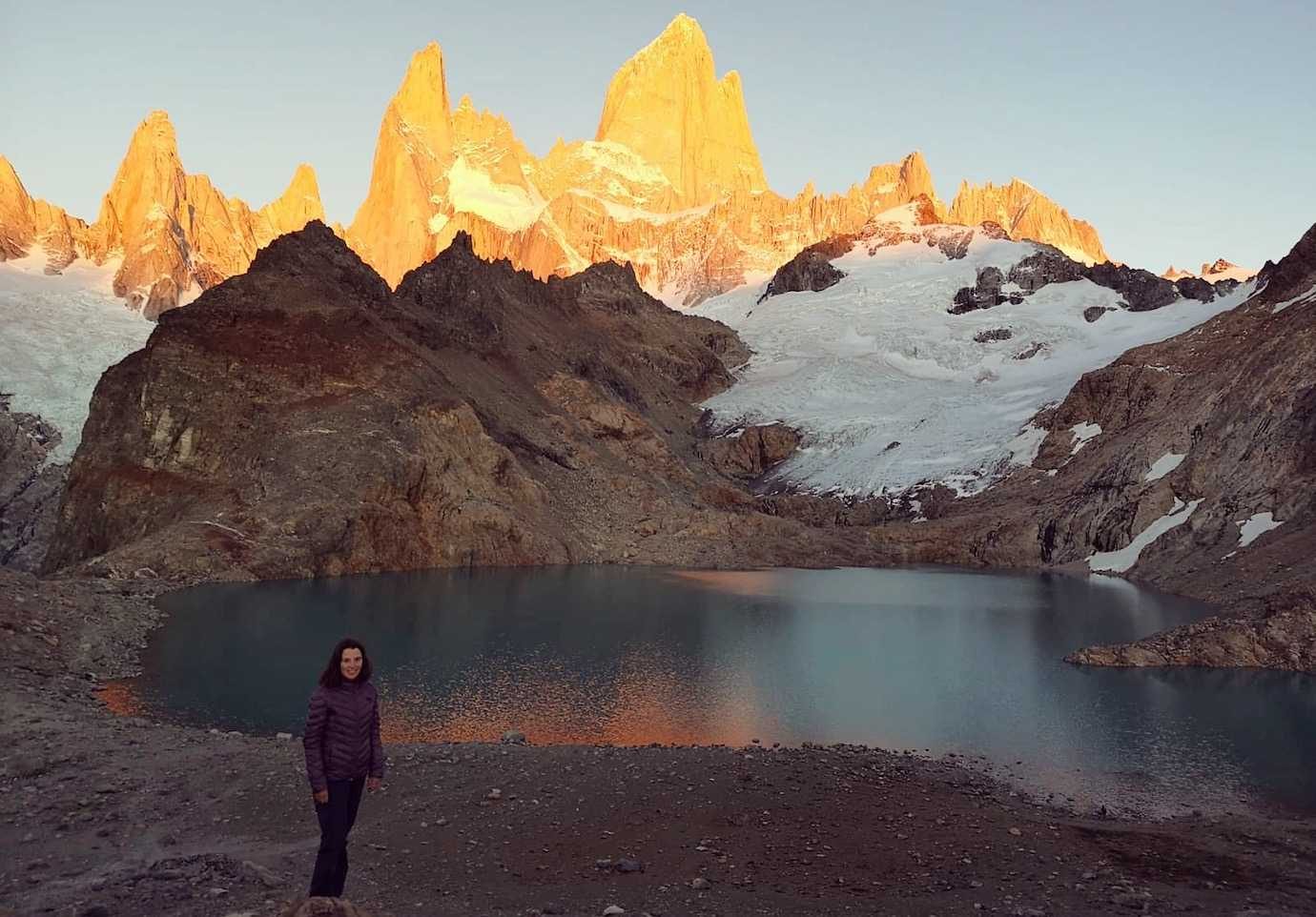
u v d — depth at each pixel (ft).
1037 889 52.70
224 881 46.09
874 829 61.67
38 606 134.10
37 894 44.57
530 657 143.33
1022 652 155.94
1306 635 145.89
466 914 43.96
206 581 217.15
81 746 72.74
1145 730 106.01
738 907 47.32
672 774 70.33
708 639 164.04
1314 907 51.90
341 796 39.81
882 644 162.30
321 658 134.41
